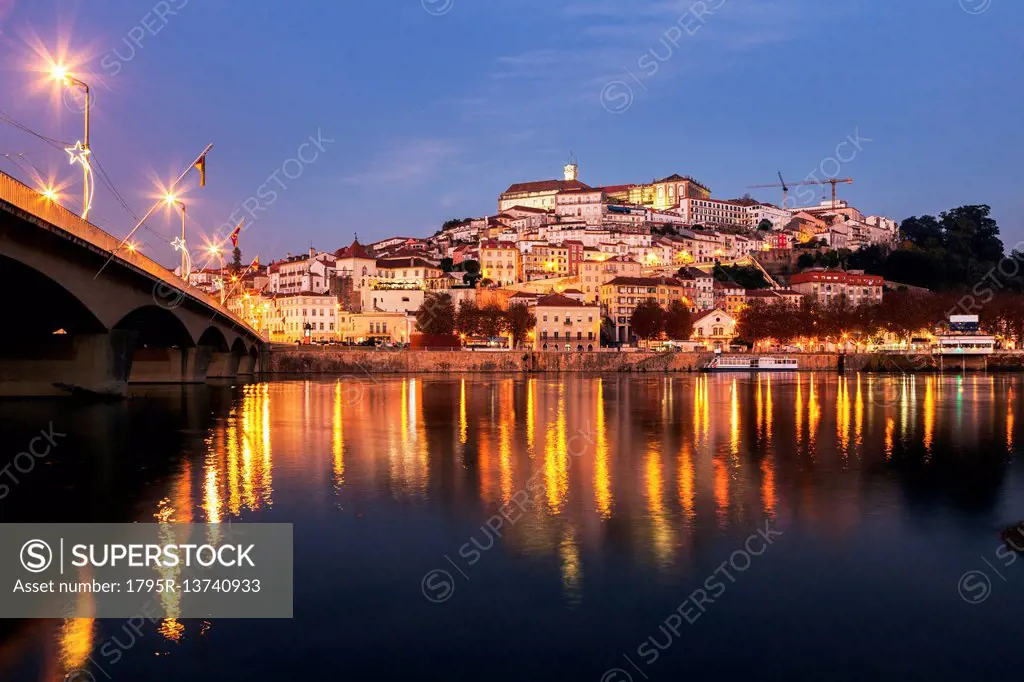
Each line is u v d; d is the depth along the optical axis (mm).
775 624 20578
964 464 44656
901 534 28688
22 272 48438
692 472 41406
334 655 18797
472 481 38469
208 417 68375
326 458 45844
